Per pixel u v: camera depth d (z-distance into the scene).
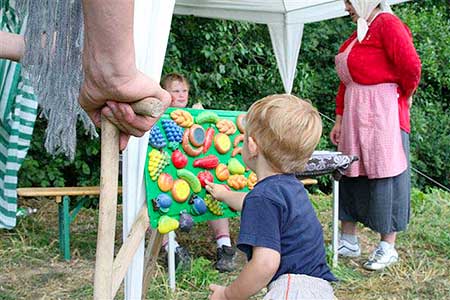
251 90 7.33
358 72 3.78
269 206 1.86
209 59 6.89
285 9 5.48
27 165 5.84
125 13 1.12
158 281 3.50
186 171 2.44
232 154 2.63
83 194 4.14
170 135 2.39
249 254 1.87
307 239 1.89
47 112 1.36
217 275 3.64
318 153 3.65
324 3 5.36
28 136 3.31
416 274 3.83
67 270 3.86
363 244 4.59
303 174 3.43
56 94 1.30
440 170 8.12
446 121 8.20
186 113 2.47
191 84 6.66
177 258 3.71
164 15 2.29
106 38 1.13
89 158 6.23
